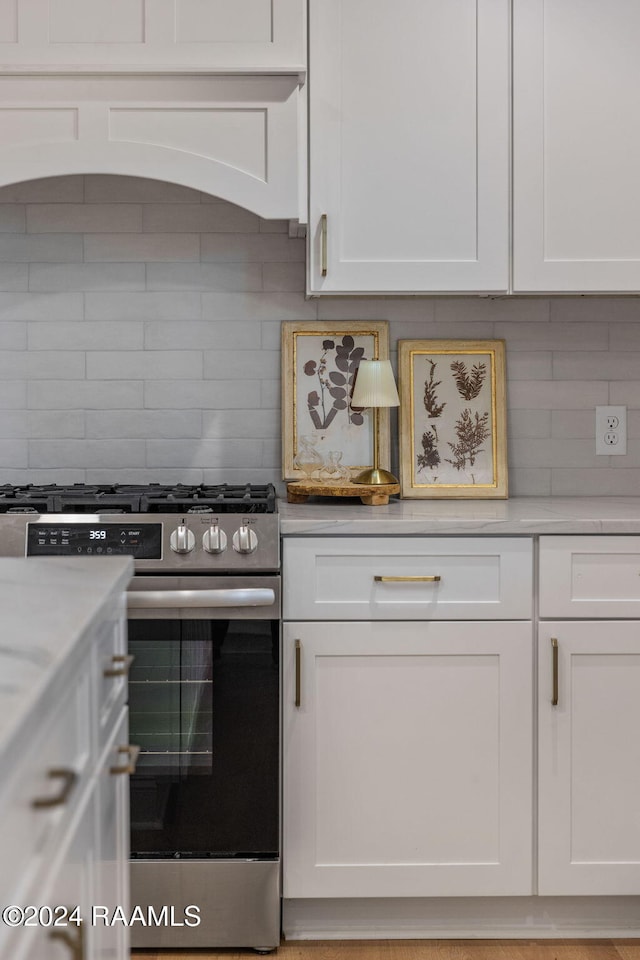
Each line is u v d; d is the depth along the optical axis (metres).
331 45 2.30
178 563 2.04
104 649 1.18
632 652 2.14
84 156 2.26
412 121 2.32
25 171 2.25
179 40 2.25
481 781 2.16
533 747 2.16
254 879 2.12
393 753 2.14
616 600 2.14
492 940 2.23
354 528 2.10
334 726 2.14
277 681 2.09
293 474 2.65
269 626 2.08
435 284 2.34
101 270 2.64
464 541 2.12
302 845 2.15
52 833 0.86
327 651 2.12
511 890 2.17
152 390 2.66
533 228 2.35
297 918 2.22
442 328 2.70
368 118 2.32
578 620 2.14
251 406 2.68
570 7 2.33
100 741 1.16
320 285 2.33
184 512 2.09
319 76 2.30
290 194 2.28
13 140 2.25
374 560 2.12
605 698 2.15
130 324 2.65
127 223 2.63
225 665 2.08
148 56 2.24
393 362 2.70
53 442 2.66
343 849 2.16
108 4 2.24
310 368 2.66
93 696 1.10
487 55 2.32
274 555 2.05
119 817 1.32
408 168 2.33
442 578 2.13
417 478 2.65
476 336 2.70
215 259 2.65
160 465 2.68
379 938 2.23
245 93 2.27
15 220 2.62
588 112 2.34
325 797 2.15
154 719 2.09
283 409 2.65
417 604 2.12
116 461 2.67
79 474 2.66
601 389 2.72
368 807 2.15
